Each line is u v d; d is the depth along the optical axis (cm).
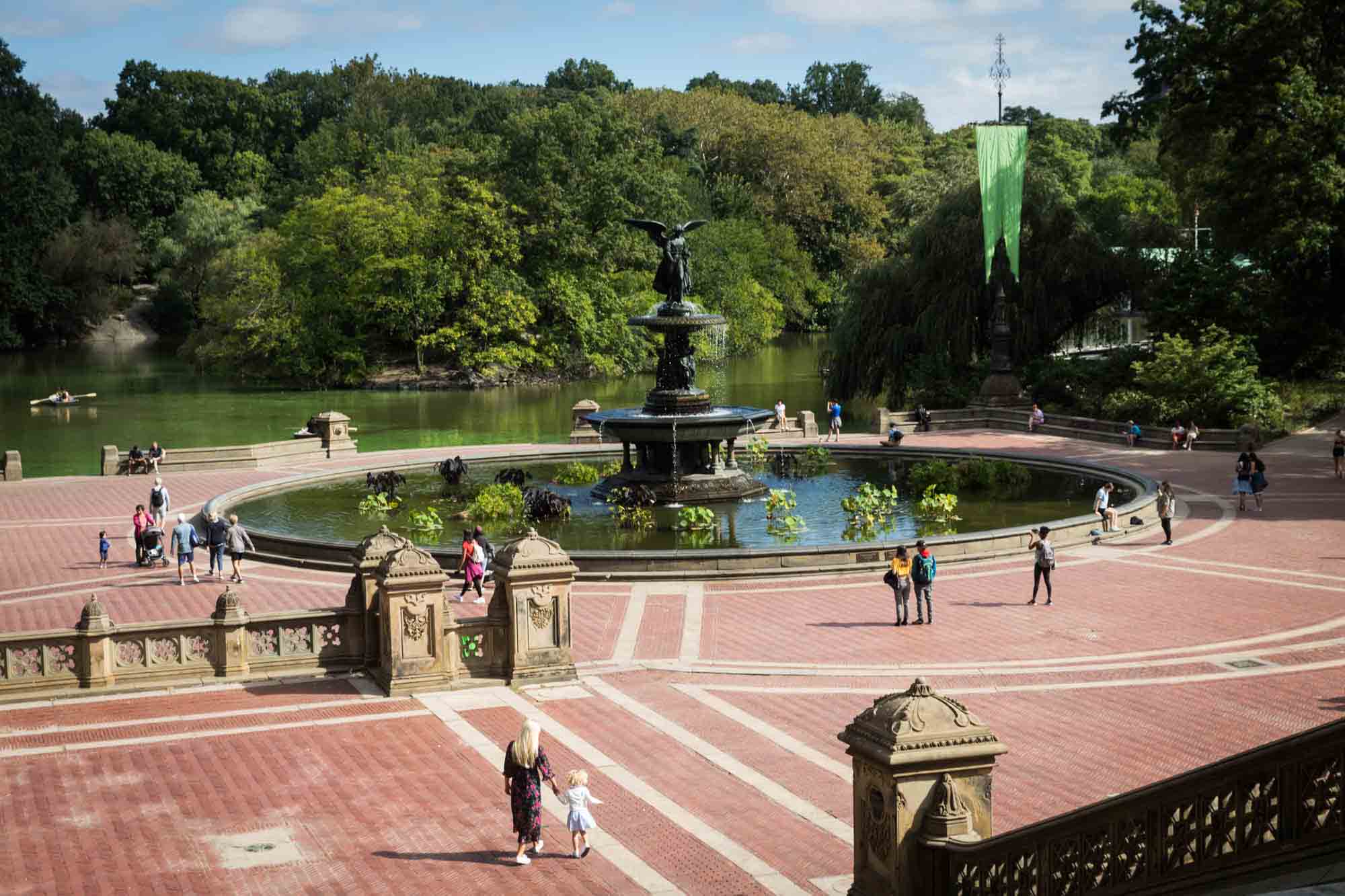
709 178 14362
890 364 7181
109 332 14238
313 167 13100
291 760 1822
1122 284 7012
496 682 2225
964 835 1091
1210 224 7638
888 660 2383
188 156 15700
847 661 2378
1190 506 4112
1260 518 3884
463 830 1558
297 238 10369
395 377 10294
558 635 2255
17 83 14388
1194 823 888
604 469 4959
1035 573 2827
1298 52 6266
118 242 13638
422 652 2177
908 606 2838
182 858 1465
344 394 9581
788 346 13588
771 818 1593
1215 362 5909
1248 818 845
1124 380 6481
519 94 17888
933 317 6950
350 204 10194
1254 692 2128
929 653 2430
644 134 13925
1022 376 6862
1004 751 1109
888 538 3559
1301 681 2188
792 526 3688
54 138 13712
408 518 3969
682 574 3111
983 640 2527
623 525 3800
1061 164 13575
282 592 3061
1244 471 4025
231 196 14862
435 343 10475
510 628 2231
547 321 10912
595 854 1480
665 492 4159
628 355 10962
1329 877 753
